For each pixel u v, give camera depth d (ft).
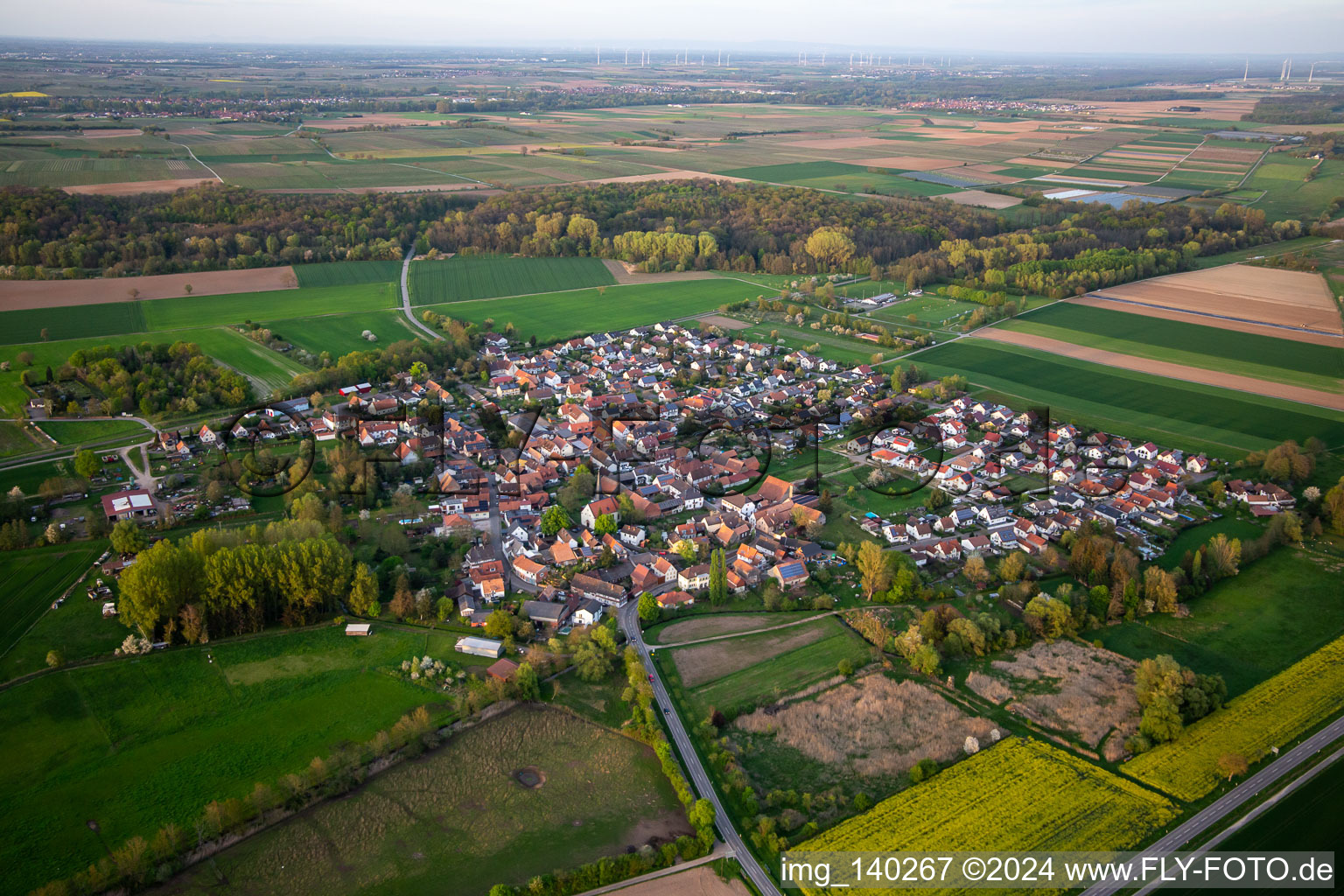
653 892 335.06
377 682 446.19
